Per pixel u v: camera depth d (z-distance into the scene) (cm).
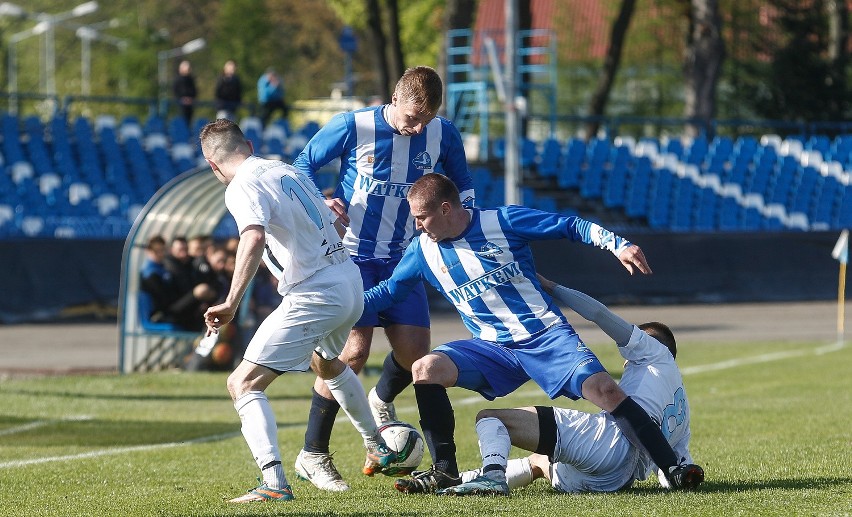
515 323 1611
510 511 1430
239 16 16612
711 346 4747
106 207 6638
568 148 8075
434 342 4881
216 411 3022
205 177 3941
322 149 1866
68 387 3503
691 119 8181
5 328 5412
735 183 7906
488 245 1595
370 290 1700
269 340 1591
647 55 13812
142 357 4069
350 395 1736
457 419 2809
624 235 6569
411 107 1762
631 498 1515
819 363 4128
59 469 2020
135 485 1823
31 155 6762
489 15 14425
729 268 6688
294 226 1572
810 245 6806
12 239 5616
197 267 4038
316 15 16388
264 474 1588
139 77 17025
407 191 1870
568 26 14075
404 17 13550
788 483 1658
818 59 10981
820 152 8106
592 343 4738
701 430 2477
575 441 1588
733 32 11838
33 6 17775
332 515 1436
